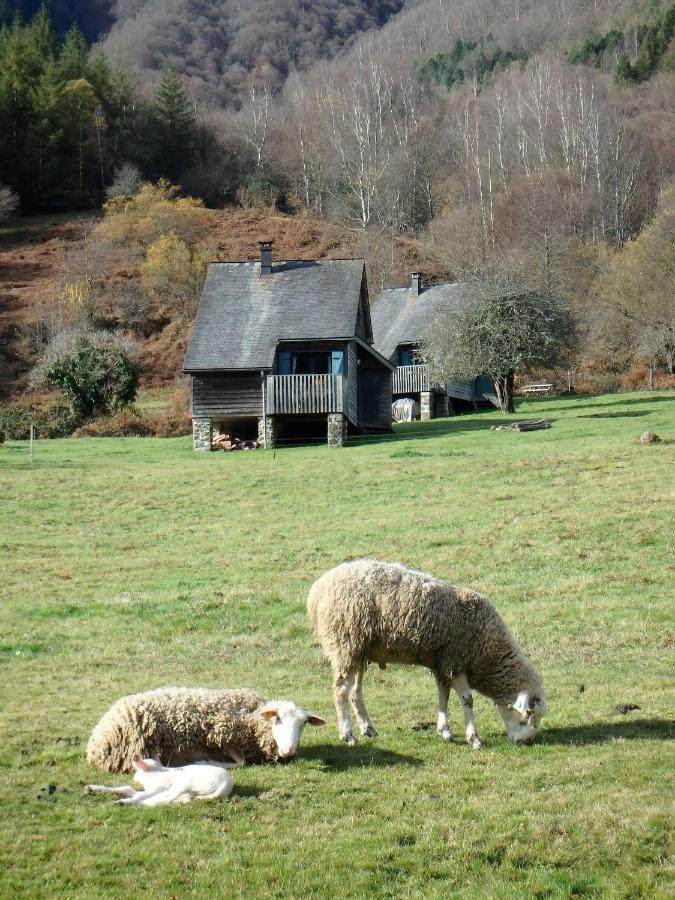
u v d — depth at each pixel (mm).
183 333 71000
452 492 24453
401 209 107688
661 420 36344
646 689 10719
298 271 41906
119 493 26891
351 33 187375
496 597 15570
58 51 134250
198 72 163000
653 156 97875
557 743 8922
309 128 123125
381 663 9352
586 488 23312
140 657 13039
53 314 69625
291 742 8211
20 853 6508
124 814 7223
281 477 28125
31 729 9469
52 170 104312
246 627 14570
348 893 6000
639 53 126062
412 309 54562
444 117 122875
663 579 15844
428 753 8719
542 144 102562
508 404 45562
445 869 6301
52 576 18125
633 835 6660
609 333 64312
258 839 6758
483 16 164125
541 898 5918
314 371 39312
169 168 117438
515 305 42594
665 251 66250
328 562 18375
